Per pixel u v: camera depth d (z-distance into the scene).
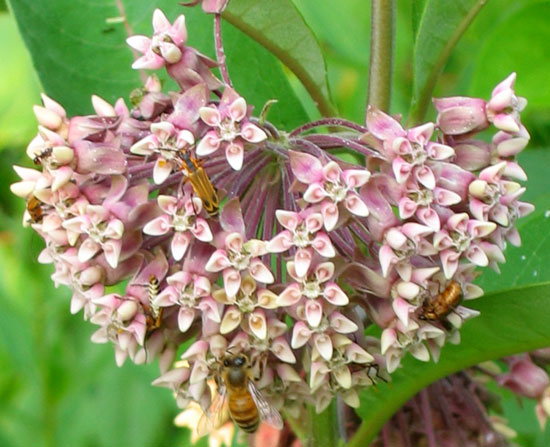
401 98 0.39
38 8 0.28
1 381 0.40
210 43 0.28
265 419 0.24
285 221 0.22
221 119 0.22
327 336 0.23
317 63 0.26
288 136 0.24
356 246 0.23
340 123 0.24
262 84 0.29
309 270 0.22
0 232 0.40
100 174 0.23
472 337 0.24
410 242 0.22
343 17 0.39
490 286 0.28
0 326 0.37
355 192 0.22
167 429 0.38
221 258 0.22
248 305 0.22
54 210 0.23
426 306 0.23
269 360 0.24
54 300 0.37
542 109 0.37
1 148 0.42
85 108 0.28
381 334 0.25
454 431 0.27
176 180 0.23
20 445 0.38
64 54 0.28
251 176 0.23
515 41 0.34
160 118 0.23
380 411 0.26
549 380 0.28
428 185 0.22
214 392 0.26
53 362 0.38
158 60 0.23
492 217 0.23
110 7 0.28
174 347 0.24
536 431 0.34
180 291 0.22
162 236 0.23
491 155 0.23
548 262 0.28
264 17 0.25
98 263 0.23
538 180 0.34
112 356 0.38
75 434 0.38
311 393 0.24
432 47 0.26
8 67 0.42
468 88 0.38
